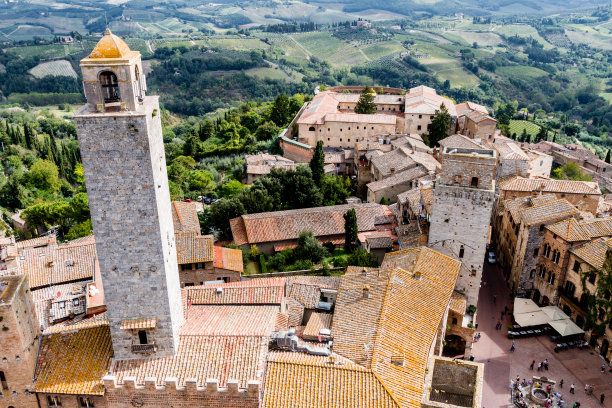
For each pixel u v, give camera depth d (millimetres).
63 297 75562
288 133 170750
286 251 99062
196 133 196500
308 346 56875
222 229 110625
